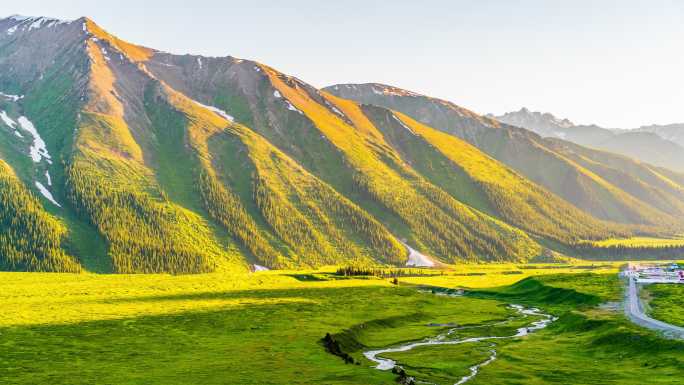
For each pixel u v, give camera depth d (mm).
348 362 113250
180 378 97312
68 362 109000
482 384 101938
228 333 142750
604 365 114938
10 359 110125
